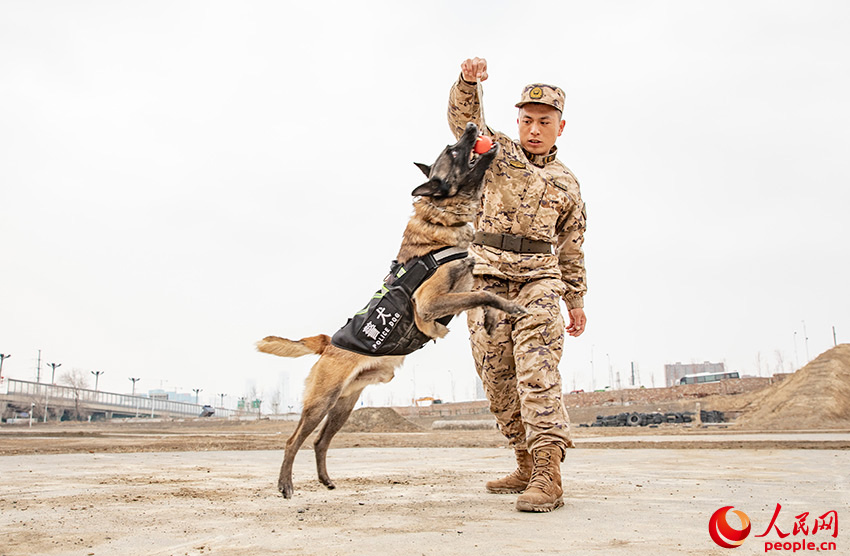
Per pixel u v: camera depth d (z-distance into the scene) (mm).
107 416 95562
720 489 5250
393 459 10102
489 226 4801
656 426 38312
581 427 36344
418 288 4871
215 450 13523
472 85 4746
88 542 3211
